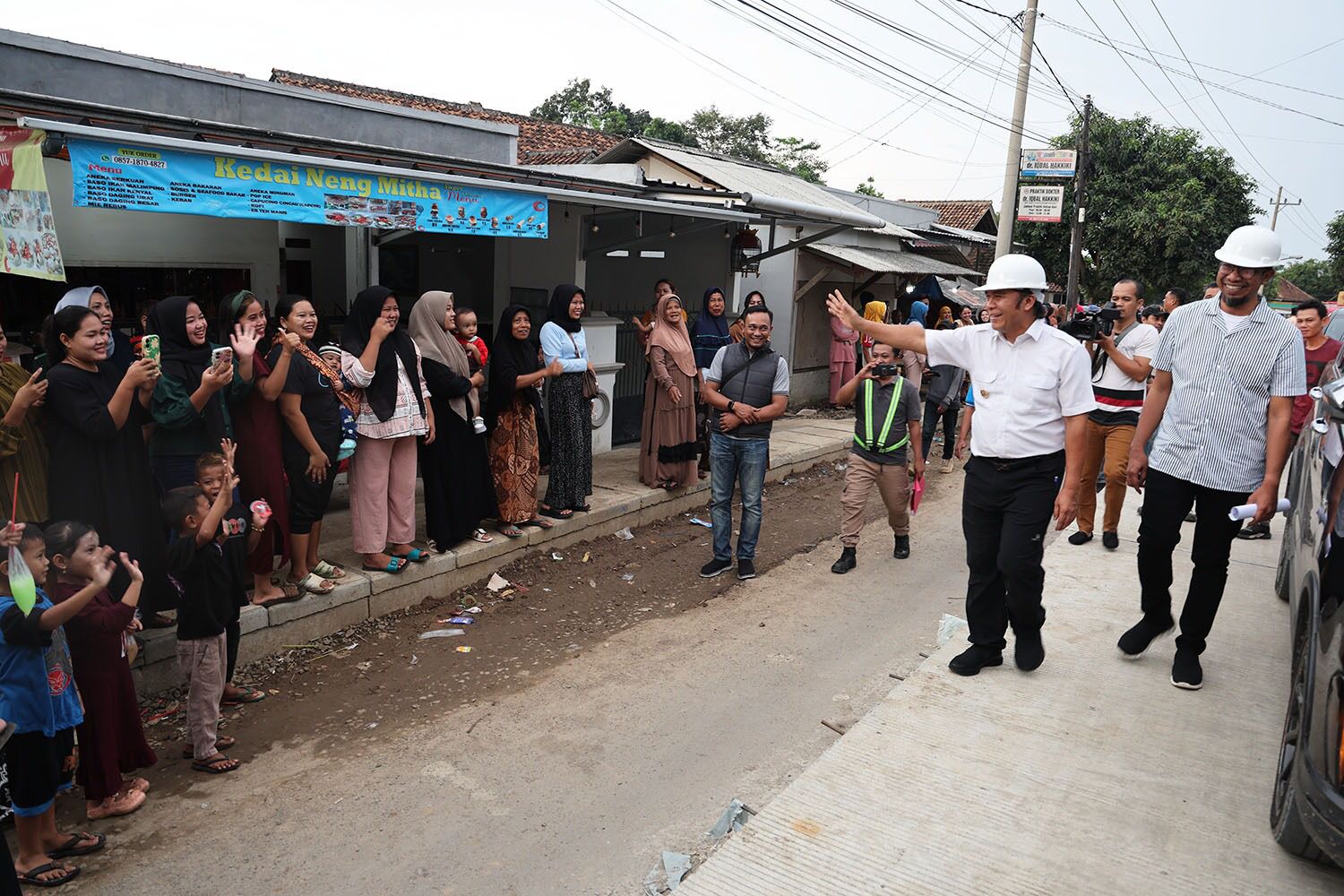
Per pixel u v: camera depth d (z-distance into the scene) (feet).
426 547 20.70
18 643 10.25
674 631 19.62
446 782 13.43
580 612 20.39
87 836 11.55
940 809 11.00
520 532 22.25
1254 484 12.97
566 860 11.74
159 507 14.29
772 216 33.76
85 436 12.98
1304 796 8.79
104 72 21.80
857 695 16.83
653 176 43.06
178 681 15.79
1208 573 13.67
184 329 14.55
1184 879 9.78
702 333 28.94
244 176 17.13
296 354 16.52
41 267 14.65
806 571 23.99
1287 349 12.50
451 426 20.21
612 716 15.70
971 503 14.02
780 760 14.44
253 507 14.15
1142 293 21.35
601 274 40.93
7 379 13.01
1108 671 14.82
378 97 58.75
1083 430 12.93
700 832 12.44
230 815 12.44
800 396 48.83
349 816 12.51
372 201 19.52
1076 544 22.57
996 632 14.58
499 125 31.40
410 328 19.92
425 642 18.31
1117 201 77.97
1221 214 76.02
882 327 13.97
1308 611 10.81
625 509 25.70
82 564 11.01
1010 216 50.90
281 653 17.12
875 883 9.73
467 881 11.27
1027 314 12.91
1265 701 13.82
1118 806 11.07
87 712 11.88
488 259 36.14
